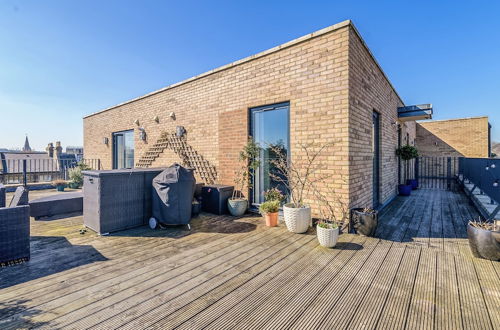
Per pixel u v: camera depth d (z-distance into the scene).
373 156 5.66
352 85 4.23
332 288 2.31
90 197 4.16
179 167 4.45
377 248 3.37
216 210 5.38
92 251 3.25
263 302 2.08
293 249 3.34
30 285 2.34
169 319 1.85
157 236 3.90
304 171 4.63
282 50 4.91
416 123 13.77
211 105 6.29
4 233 2.77
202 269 2.72
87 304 2.03
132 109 9.02
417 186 10.25
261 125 5.39
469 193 7.18
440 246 3.44
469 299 2.12
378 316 1.89
